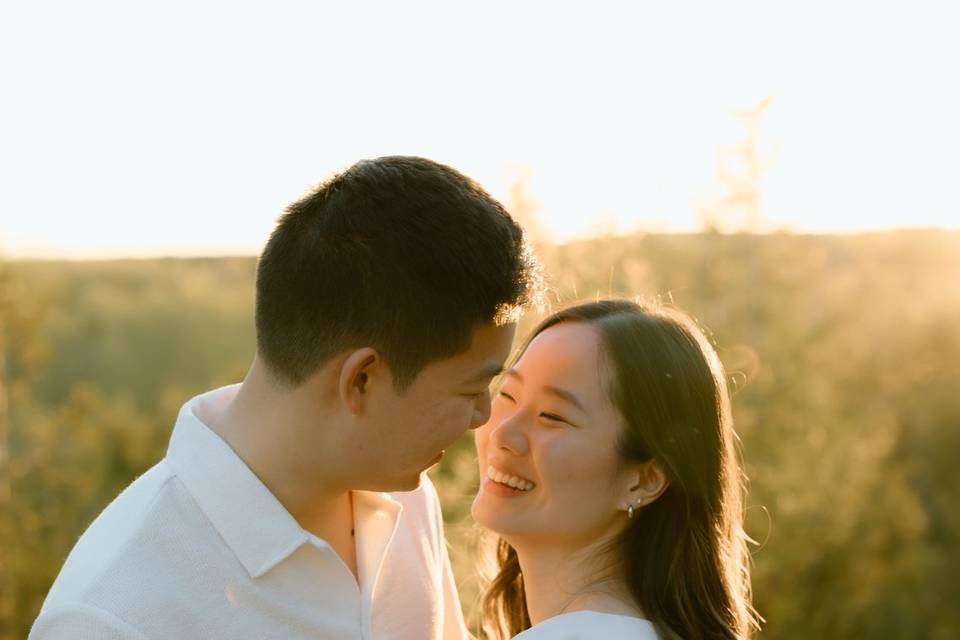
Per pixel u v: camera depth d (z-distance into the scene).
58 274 18.22
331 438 1.70
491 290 1.64
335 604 1.76
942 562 8.34
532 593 2.10
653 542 2.04
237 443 1.76
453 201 1.66
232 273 20.84
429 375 1.65
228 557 1.68
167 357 16.86
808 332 7.52
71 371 16.34
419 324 1.62
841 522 6.93
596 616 1.88
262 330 1.73
